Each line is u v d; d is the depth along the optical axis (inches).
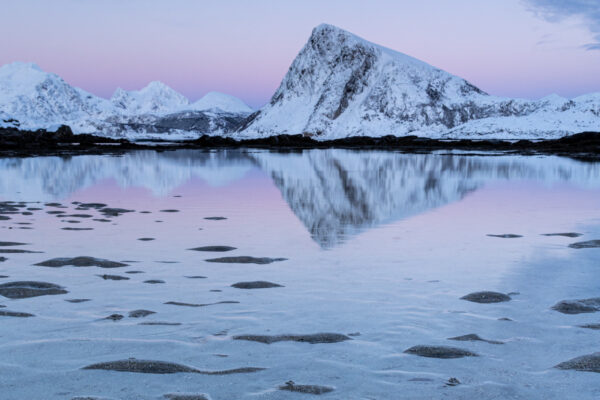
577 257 308.3
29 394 129.6
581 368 148.4
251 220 456.8
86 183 805.9
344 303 214.5
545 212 515.8
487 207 553.0
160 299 218.8
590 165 1302.9
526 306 211.2
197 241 357.4
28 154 1630.2
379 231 402.6
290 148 2822.3
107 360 151.2
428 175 1002.7
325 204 573.6
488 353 159.8
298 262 294.7
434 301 218.2
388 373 144.3
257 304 212.2
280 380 139.3
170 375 141.7
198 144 3408.0
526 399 129.6
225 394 130.3
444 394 131.5
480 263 293.4
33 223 426.6
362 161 1501.0
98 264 283.0
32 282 241.4
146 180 872.9
